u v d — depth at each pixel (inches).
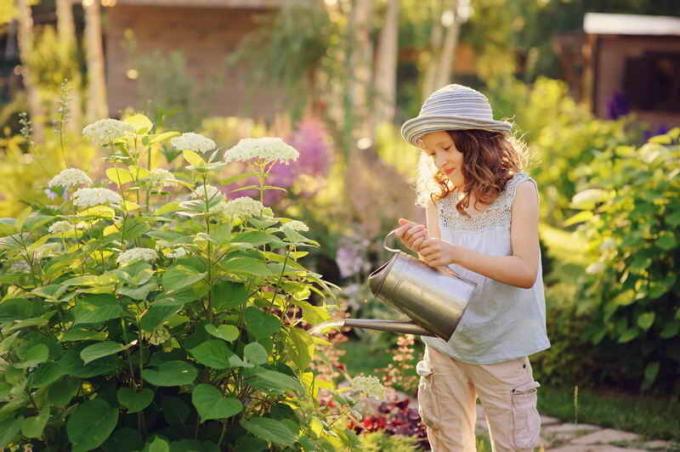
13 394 91.0
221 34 613.9
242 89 609.6
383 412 158.4
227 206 94.4
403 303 105.2
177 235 96.5
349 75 500.4
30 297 101.2
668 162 193.3
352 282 264.8
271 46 522.9
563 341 203.3
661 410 184.2
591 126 454.9
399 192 275.7
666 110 633.0
